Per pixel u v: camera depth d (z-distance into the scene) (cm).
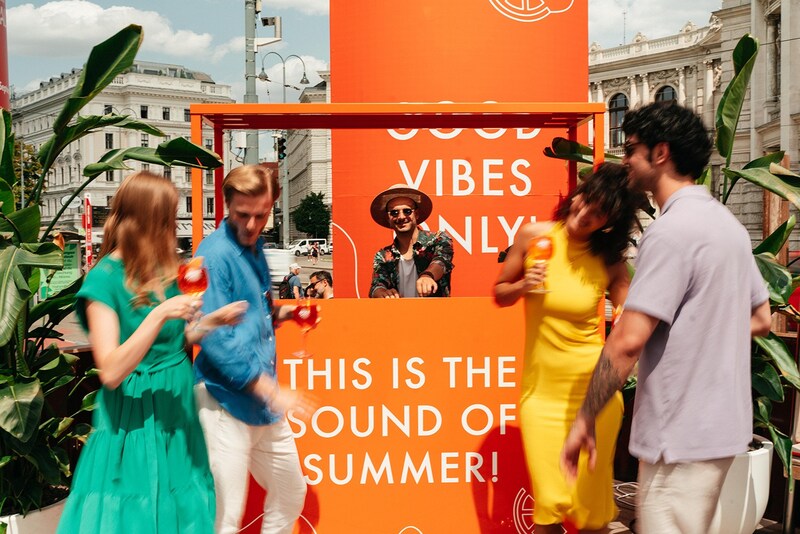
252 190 244
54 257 297
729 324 196
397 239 427
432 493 320
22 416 292
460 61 462
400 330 316
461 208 472
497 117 340
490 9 460
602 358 202
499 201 473
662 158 209
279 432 269
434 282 393
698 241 194
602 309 282
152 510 217
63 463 319
